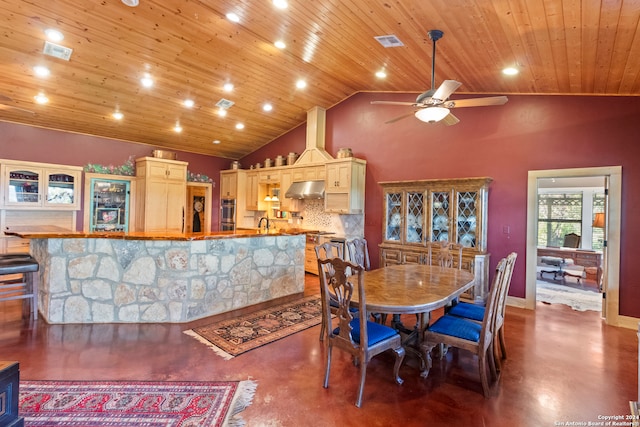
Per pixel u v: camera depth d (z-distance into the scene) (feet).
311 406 7.29
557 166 14.16
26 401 7.19
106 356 9.40
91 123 18.90
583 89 13.02
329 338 8.16
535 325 12.68
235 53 14.07
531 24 8.77
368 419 6.88
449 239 15.80
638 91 12.14
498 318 8.95
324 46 13.07
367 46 12.59
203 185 25.58
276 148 24.63
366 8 9.80
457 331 8.32
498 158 15.64
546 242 29.01
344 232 20.76
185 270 12.21
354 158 18.95
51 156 18.95
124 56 13.67
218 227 26.37
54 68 13.88
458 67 12.81
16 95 15.43
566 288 19.31
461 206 15.76
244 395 7.63
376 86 18.12
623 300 12.75
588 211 26.99
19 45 12.34
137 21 11.70
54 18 11.23
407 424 6.74
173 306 12.17
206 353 9.73
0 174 16.79
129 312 12.10
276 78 16.67
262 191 24.70
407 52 12.37
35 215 18.37
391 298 8.18
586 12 7.75
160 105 18.01
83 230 20.02
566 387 8.19
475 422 6.82
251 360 9.37
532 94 14.73
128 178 21.74
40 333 10.91
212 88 17.07
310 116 21.36
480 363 7.77
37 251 13.30
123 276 12.09
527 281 14.94
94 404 7.15
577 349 10.46
